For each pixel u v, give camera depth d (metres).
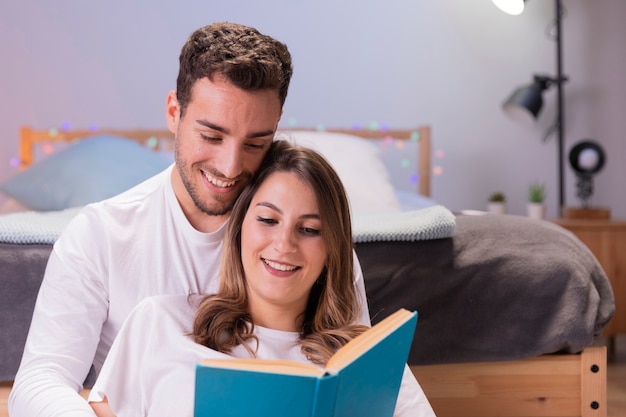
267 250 1.20
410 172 3.59
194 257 1.39
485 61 3.65
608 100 3.71
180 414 1.16
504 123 3.67
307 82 3.59
